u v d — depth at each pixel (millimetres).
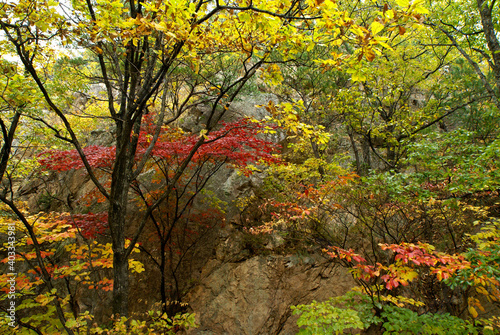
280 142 8648
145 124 6203
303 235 5934
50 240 3908
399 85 7629
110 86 4285
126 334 3334
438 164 4371
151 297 6184
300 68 6895
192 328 5559
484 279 2846
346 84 7961
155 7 2619
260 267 5809
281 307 5406
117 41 3770
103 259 4449
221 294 5797
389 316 3570
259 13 2656
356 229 5789
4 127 3219
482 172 3740
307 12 3016
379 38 2023
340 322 3430
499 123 6344
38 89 3662
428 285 4859
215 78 6863
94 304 6070
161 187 7230
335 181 4613
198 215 6895
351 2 6574
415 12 1928
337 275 5598
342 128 9055
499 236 3451
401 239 4816
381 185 4379
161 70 3527
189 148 5145
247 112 8547
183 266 6543
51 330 3736
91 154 5016
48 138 6512
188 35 2760
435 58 8883
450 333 3197
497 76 5543
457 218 4891
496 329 3506
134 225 6840
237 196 7281
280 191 6879
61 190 8562
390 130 7863
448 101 7613
